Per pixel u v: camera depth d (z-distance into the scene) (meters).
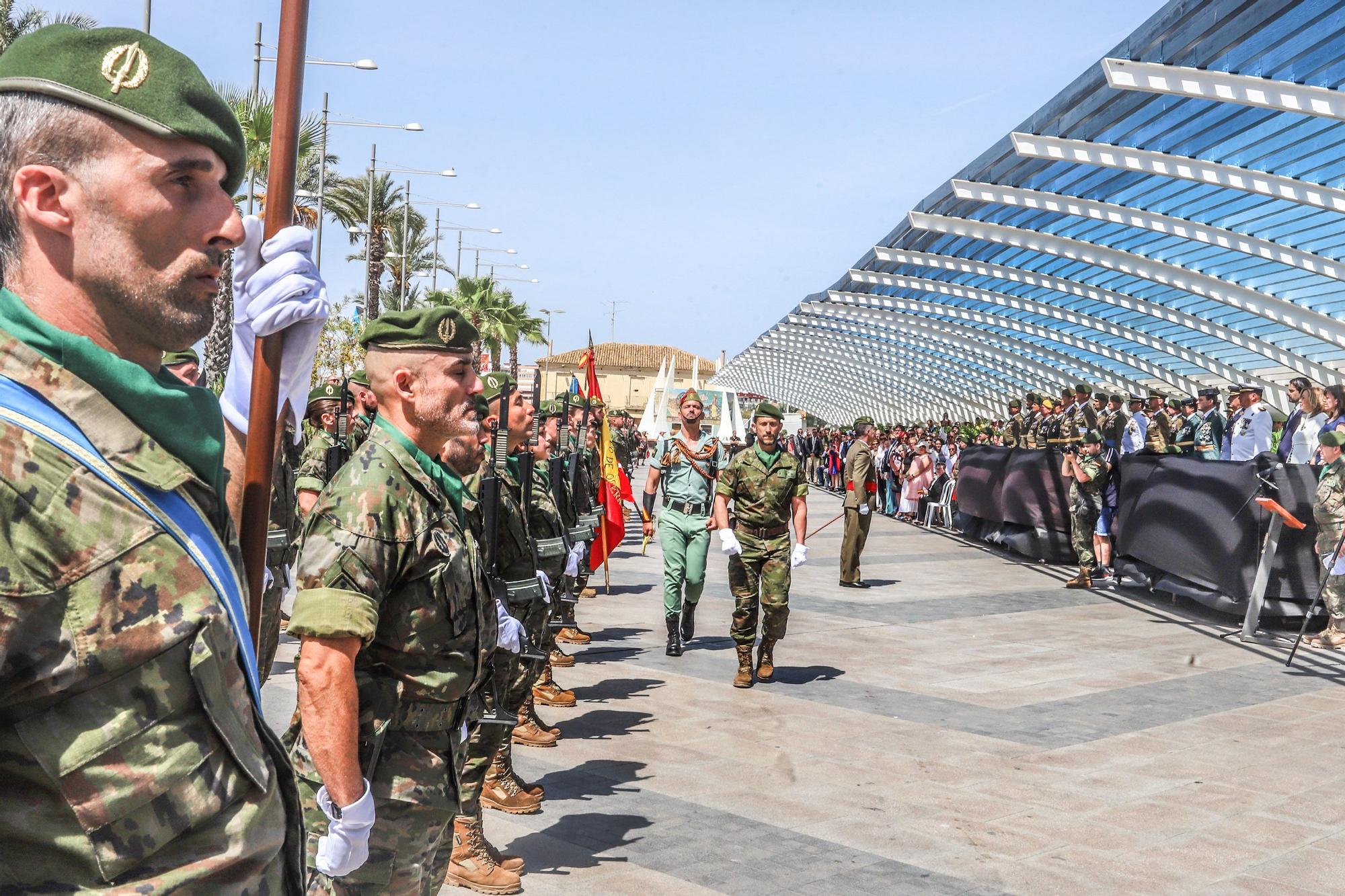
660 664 9.20
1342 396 12.30
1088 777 6.21
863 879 4.63
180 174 1.37
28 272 1.36
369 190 31.80
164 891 1.29
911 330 30.38
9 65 1.34
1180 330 24.17
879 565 17.75
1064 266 22.50
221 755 1.37
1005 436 22.77
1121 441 17.52
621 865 4.71
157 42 1.39
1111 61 11.94
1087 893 4.55
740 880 4.58
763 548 8.38
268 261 1.84
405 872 2.81
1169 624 11.91
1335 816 5.61
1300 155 14.27
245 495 1.79
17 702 1.22
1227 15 10.62
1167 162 14.10
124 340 1.42
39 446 1.23
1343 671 9.45
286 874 1.53
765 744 6.75
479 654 2.93
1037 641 10.74
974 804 5.69
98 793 1.25
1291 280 19.36
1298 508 11.20
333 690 2.55
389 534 2.70
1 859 1.24
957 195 17.45
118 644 1.25
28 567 1.21
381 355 2.94
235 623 1.40
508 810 5.36
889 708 7.78
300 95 1.89
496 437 5.14
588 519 9.18
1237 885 4.68
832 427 60.06
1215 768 6.44
